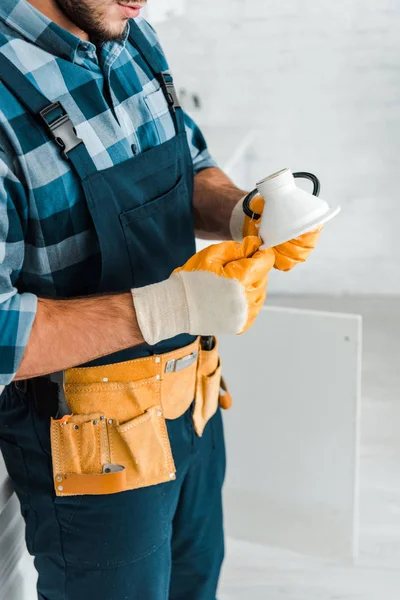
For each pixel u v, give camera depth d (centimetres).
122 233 118
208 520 151
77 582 132
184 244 134
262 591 204
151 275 126
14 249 107
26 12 109
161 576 137
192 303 106
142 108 125
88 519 126
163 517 133
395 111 314
